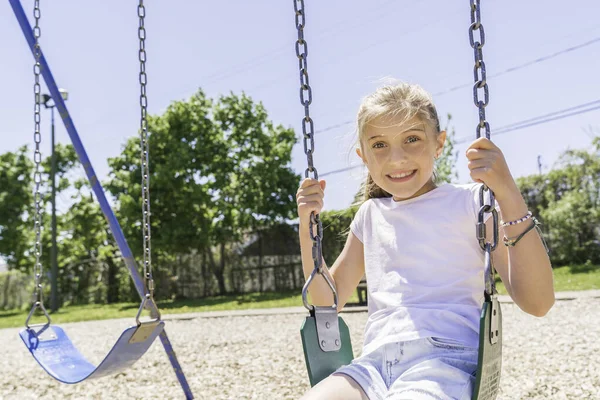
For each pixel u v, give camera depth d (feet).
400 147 5.91
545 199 51.49
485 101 5.22
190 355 20.39
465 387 4.97
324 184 6.31
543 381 12.78
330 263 49.55
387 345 5.58
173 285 64.90
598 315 22.61
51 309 61.52
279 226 59.82
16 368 20.25
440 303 5.67
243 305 44.55
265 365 17.08
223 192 63.31
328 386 5.12
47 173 81.82
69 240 81.97
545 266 5.20
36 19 11.53
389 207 6.37
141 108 10.39
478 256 5.80
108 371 9.75
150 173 62.49
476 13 5.25
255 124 64.90
